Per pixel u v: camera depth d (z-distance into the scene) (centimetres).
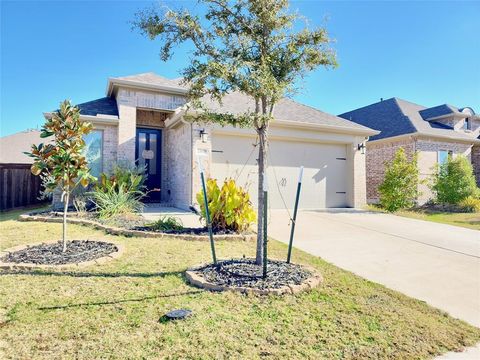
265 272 438
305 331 320
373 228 898
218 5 469
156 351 278
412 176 1369
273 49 477
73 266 485
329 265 546
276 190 1195
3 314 336
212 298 387
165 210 1100
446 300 422
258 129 489
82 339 292
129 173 1041
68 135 563
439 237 806
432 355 291
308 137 1234
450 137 1777
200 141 1056
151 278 449
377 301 401
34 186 1383
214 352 279
